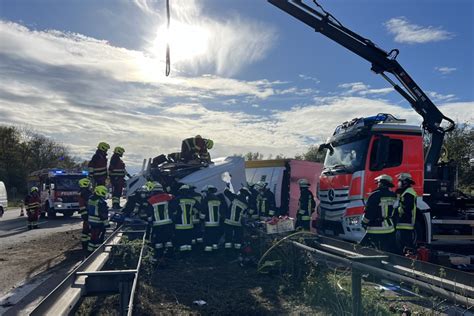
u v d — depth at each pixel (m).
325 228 10.32
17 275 9.09
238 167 12.88
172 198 9.94
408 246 7.49
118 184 14.12
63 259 10.80
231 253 10.07
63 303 4.30
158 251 9.46
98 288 5.22
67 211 25.45
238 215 9.88
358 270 4.84
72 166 82.50
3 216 30.77
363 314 4.99
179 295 6.60
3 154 66.25
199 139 13.77
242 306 5.97
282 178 13.79
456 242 9.73
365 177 9.21
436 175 10.86
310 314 5.51
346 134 10.10
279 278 7.18
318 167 13.76
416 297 5.61
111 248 8.23
